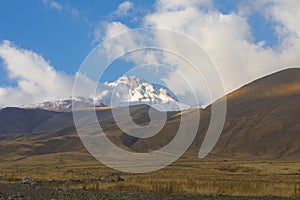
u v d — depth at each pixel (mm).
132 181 45750
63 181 45531
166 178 55469
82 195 28266
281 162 153375
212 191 33188
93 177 60469
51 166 150000
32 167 146000
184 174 74812
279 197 29188
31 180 45312
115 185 37812
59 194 28891
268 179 59906
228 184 40656
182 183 41750
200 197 28328
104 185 38312
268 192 32719
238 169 98938
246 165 126000
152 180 47906
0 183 41750
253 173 85062
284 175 76438
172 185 35031
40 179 50250
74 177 60000
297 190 34531
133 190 33500
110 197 27047
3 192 29922
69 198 26203
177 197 28109
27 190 32562
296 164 135750
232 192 32594
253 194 31172
